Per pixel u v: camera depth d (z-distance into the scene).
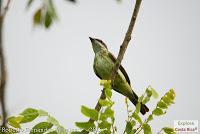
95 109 7.18
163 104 6.92
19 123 6.20
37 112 6.36
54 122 6.37
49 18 4.17
